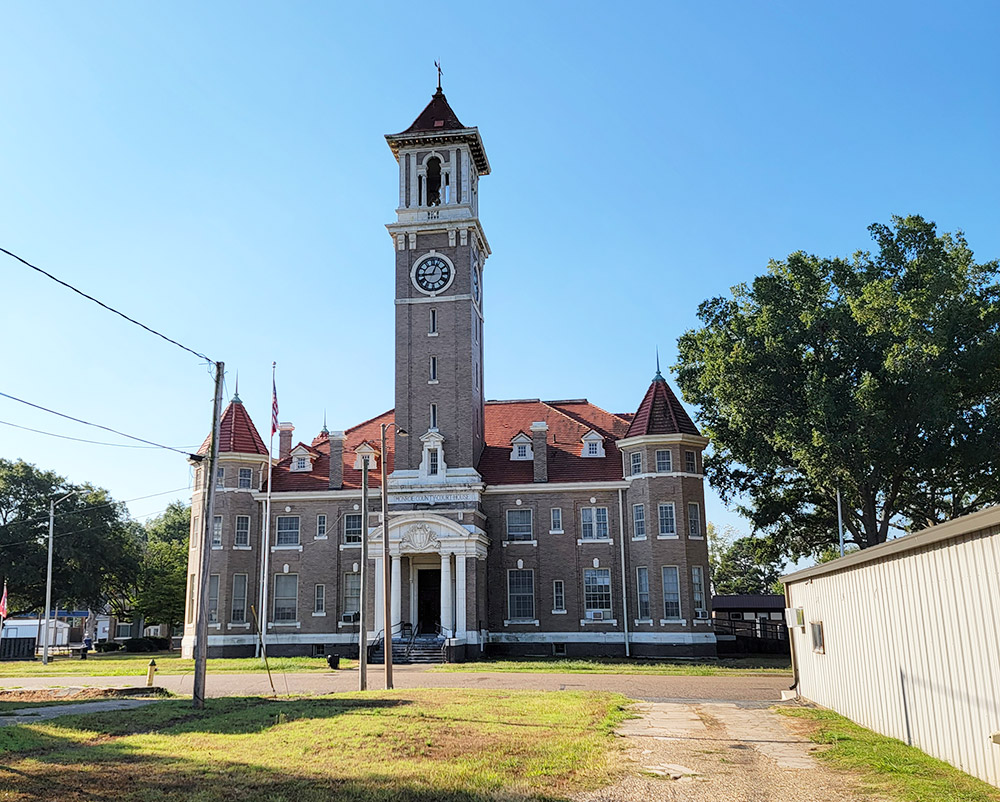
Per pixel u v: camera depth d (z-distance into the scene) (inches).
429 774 634.8
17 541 3395.7
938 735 692.1
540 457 2539.4
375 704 1091.9
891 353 1982.0
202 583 1127.0
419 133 2645.2
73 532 3472.0
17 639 3093.0
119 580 3831.2
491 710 1024.2
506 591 2482.8
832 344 2226.9
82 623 4958.2
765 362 2263.8
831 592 1026.1
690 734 861.2
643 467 2432.3
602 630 2415.1
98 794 568.1
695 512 2409.0
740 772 669.3
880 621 840.3
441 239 2625.5
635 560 2422.5
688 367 2647.6
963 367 2001.7
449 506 2438.5
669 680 1590.8
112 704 1148.5
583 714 999.6
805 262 2310.5
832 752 745.6
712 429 2541.8
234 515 2588.6
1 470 3545.8
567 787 611.5
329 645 2511.1
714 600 2940.5
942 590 680.4
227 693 1392.7
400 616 2329.0
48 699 1238.3
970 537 626.2
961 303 2030.0
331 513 2596.0
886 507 2228.1
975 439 2046.0
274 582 2581.2
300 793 573.3
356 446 2770.7
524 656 2405.3
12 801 546.9
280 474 2699.3
